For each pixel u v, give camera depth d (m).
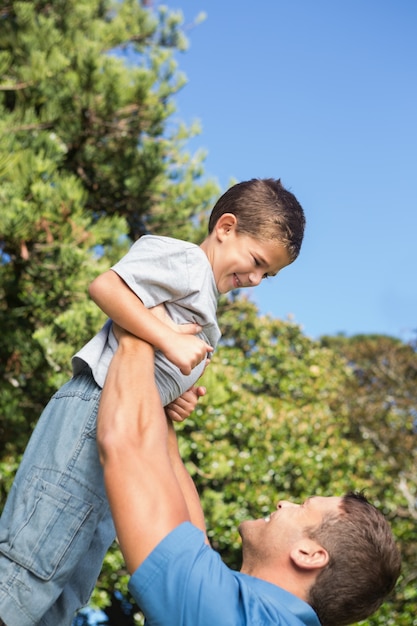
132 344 1.67
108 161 8.79
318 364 13.32
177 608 1.44
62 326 6.42
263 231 1.90
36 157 6.70
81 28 9.01
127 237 9.30
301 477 9.22
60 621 1.72
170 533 1.47
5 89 8.12
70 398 1.70
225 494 8.74
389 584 1.69
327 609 1.66
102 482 1.65
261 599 1.55
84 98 7.91
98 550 1.81
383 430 12.30
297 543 1.68
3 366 7.23
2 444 7.46
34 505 1.62
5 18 8.66
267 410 9.44
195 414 8.54
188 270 1.77
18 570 1.59
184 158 9.39
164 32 9.89
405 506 11.04
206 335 1.85
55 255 6.68
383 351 14.42
